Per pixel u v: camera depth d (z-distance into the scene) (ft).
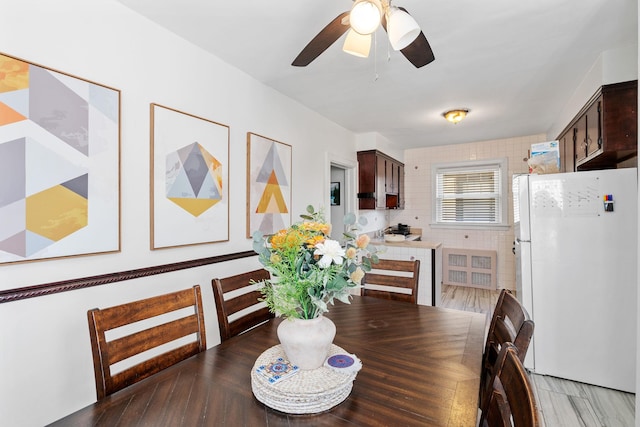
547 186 8.02
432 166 18.63
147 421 2.89
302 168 10.92
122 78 5.69
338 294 3.52
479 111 11.62
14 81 4.40
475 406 3.08
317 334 3.43
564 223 7.85
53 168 4.76
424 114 11.96
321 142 12.09
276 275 3.55
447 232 18.34
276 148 9.52
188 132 6.84
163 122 6.33
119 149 5.59
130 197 5.81
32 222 4.55
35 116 4.58
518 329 3.83
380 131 14.60
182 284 6.76
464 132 14.90
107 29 5.47
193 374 3.72
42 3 4.69
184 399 3.23
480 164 17.31
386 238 14.53
